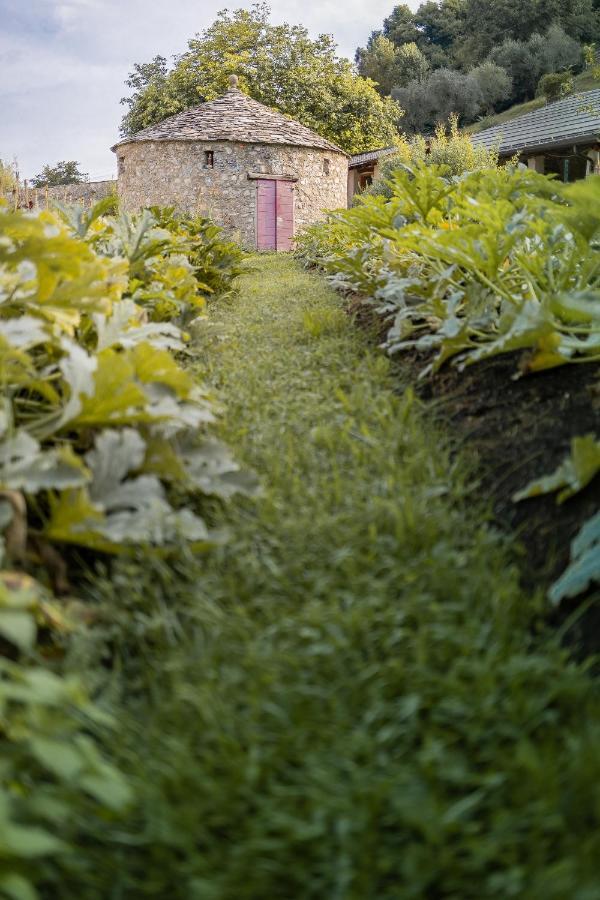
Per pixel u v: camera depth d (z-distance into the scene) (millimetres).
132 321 2664
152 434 1957
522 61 50594
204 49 32906
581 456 1792
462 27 59594
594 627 1502
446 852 1016
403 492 1975
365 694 1300
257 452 2338
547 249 2963
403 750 1205
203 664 1368
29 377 1965
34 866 1020
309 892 1003
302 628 1458
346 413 2689
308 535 1797
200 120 20391
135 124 33094
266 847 1029
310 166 20547
